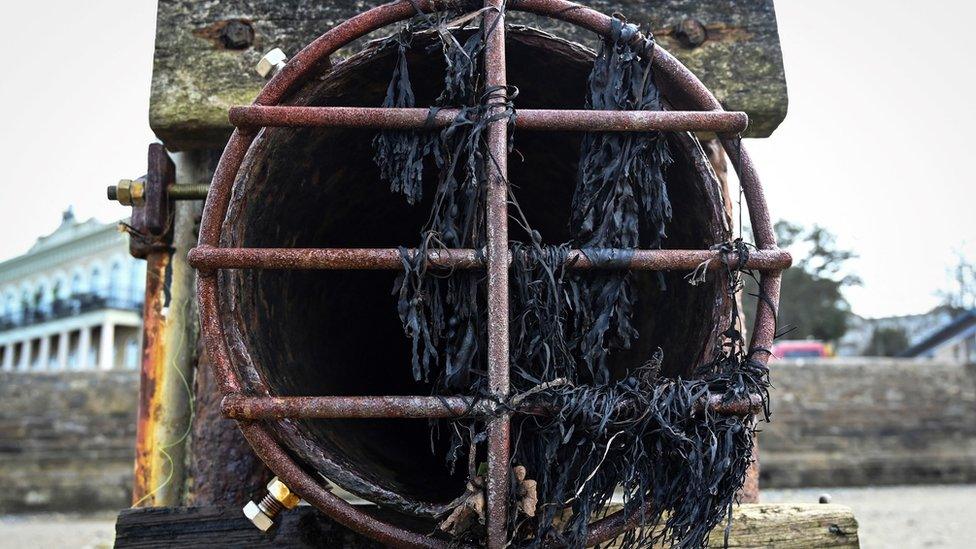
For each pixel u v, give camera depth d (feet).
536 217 10.00
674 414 5.82
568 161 8.41
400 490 6.34
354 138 7.59
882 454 75.36
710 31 9.74
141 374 9.87
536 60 7.14
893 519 51.83
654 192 6.40
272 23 9.60
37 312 179.32
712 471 5.75
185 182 10.18
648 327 8.05
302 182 7.48
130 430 68.39
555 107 7.92
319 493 5.92
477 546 5.87
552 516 5.85
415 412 5.68
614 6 9.72
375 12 6.42
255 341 6.50
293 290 8.00
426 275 6.08
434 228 6.13
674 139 6.67
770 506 8.64
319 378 8.39
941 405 77.66
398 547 5.96
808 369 77.87
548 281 6.04
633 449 5.74
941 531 46.52
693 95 6.55
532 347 6.05
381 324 10.93
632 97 6.46
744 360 6.16
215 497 8.95
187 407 9.78
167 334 9.89
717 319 6.38
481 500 5.64
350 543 7.63
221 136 9.67
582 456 5.93
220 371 5.87
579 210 6.48
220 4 9.64
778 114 9.64
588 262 6.12
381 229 9.90
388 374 10.90
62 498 65.41
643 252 6.16
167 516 7.66
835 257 137.59
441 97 6.27
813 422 76.02
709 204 6.55
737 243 6.23
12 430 67.10
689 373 6.58
